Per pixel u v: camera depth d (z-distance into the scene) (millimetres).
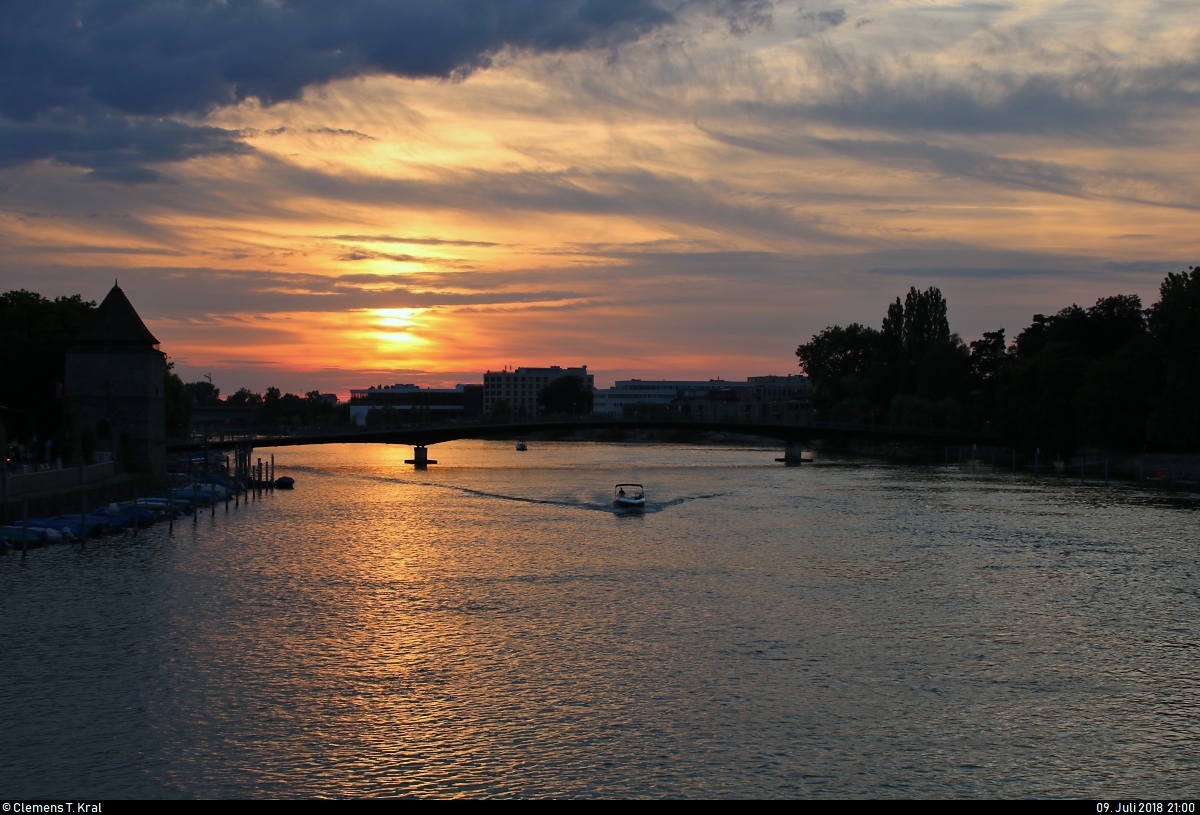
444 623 61156
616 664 52688
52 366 141750
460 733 43719
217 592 69750
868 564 80750
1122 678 51094
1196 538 94875
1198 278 161375
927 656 54375
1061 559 83250
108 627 59938
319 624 60875
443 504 128125
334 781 39469
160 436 141125
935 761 41312
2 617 62188
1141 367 168250
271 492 145250
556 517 113062
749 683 49844
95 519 96562
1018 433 193875
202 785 39094
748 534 98062
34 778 39562
